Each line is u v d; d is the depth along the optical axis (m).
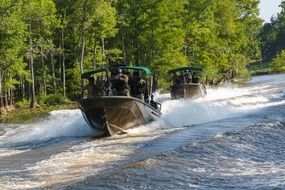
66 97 62.62
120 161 16.09
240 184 12.19
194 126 23.16
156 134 22.45
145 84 25.66
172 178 12.75
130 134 23.66
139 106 24.39
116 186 11.98
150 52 62.31
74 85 63.91
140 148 18.27
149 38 62.12
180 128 24.23
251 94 43.84
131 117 24.23
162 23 61.88
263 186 11.84
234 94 49.88
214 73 75.56
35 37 61.69
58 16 63.44
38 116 41.91
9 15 51.19
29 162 17.78
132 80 25.52
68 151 19.42
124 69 25.56
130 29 63.25
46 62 71.94
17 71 55.91
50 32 59.31
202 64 73.31
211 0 73.12
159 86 60.34
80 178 13.92
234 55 89.38
